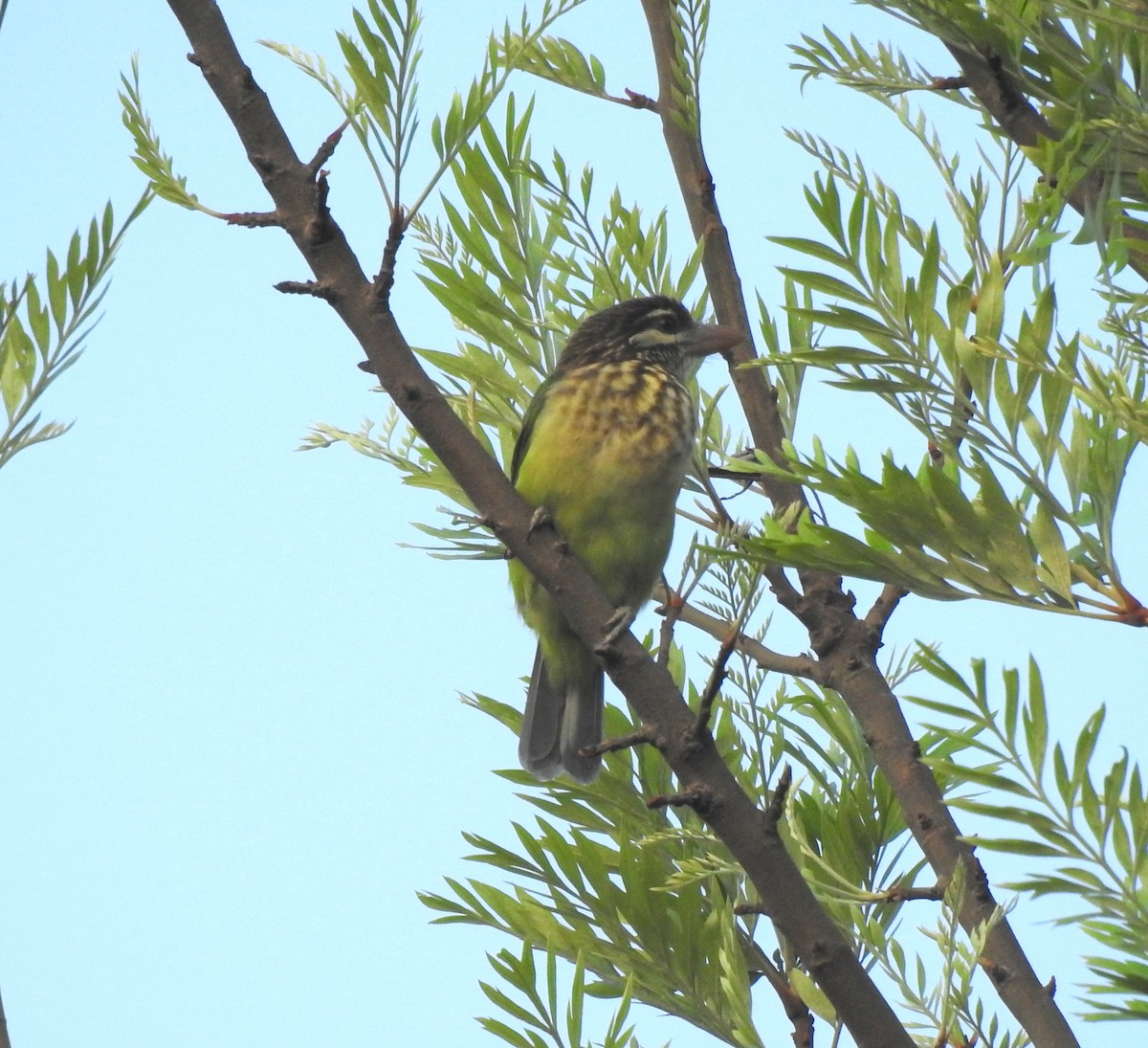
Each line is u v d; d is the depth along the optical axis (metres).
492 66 6.99
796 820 8.38
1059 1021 6.79
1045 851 5.24
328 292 7.00
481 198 9.61
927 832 7.61
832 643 8.30
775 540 5.70
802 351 5.94
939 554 5.57
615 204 9.57
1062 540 5.49
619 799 8.84
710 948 7.56
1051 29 6.72
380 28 6.43
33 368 7.21
